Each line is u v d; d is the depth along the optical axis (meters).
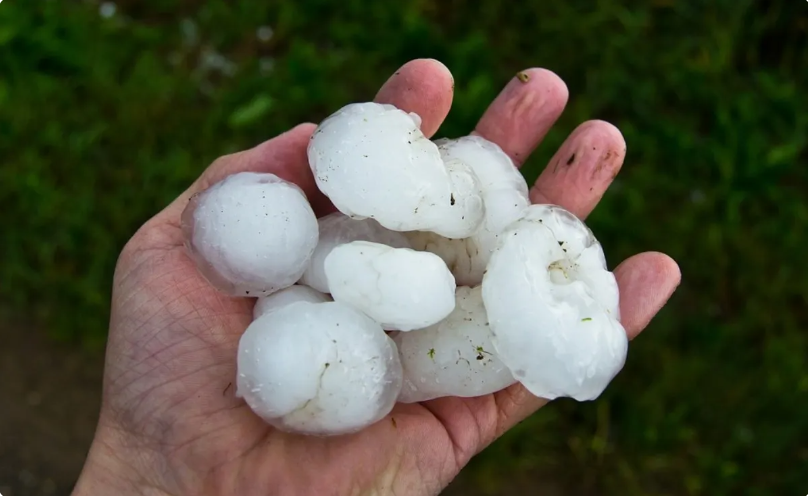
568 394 0.17
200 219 0.19
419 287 0.17
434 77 0.22
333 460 0.17
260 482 0.17
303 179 0.22
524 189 0.21
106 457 0.18
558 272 0.18
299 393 0.16
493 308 0.17
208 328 0.19
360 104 0.19
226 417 0.18
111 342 0.19
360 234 0.20
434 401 0.20
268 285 0.19
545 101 0.24
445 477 0.19
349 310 0.17
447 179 0.18
